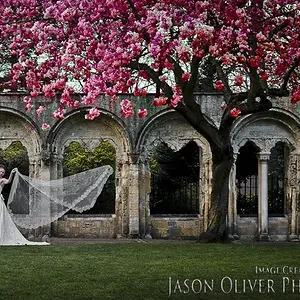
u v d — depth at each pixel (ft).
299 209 93.30
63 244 75.77
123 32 59.41
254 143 93.61
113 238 91.66
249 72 71.41
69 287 46.65
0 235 73.61
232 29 57.77
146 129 91.25
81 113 91.15
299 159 93.30
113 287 46.73
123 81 58.90
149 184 92.32
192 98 72.90
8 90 97.09
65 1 59.98
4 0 63.67
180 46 53.88
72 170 115.24
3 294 44.16
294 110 92.63
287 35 66.54
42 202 83.56
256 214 98.32
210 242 77.56
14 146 117.60
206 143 93.09
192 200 104.83
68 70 63.82
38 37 61.87
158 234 92.84
